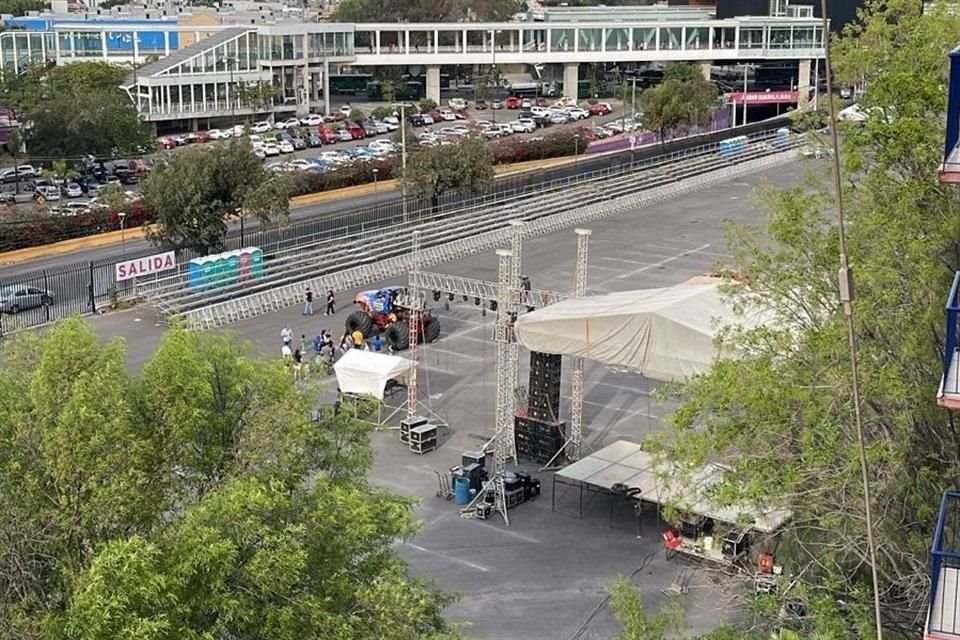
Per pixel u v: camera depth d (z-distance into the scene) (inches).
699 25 5728.3
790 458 944.9
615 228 3174.2
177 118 4773.6
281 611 767.7
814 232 1041.5
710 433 991.0
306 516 825.5
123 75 4746.6
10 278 2508.6
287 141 4537.4
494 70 6003.9
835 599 928.9
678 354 1391.5
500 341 1574.8
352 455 938.1
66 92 4087.1
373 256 2672.2
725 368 991.0
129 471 794.2
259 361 956.0
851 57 1091.3
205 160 2655.0
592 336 1465.3
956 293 682.2
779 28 5723.4
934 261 937.5
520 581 1277.1
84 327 885.8
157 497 821.2
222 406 895.1
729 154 4153.5
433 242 2829.7
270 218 2778.1
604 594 1246.3
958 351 681.6
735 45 5738.2
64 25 5664.4
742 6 6131.9
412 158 3171.8
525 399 1749.5
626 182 3644.2
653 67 6599.4
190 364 868.6
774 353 999.6
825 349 926.4
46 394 831.1
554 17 6259.8
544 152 4296.3
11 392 862.5
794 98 5502.0
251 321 2284.7
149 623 690.8
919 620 884.0
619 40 5841.5
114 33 5605.3
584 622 1190.9
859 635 869.2
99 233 3031.5
